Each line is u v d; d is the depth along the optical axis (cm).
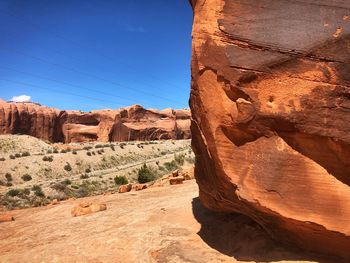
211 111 754
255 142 731
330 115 689
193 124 848
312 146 706
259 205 704
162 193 1770
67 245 1083
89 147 8238
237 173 729
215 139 746
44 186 4938
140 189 2173
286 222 716
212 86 760
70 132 11312
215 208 1030
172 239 994
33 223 1527
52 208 1831
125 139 11625
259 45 733
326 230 675
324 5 726
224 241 924
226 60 744
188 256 869
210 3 785
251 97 723
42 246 1121
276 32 732
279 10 745
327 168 700
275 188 701
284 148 714
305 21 726
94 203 1584
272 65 721
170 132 12581
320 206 680
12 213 1888
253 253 809
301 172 700
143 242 1003
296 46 715
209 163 813
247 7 761
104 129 11469
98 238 1097
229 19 763
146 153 8562
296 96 707
